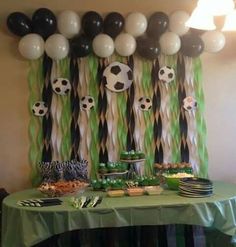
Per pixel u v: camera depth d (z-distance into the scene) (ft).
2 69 12.02
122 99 12.44
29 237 8.27
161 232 10.52
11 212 8.73
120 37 11.92
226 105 12.92
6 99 12.04
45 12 11.44
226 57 12.91
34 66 12.08
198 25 7.86
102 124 12.32
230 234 8.77
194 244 10.36
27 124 12.08
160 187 10.14
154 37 12.25
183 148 12.67
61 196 9.73
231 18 8.07
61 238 10.92
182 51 12.46
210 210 8.73
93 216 8.37
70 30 11.64
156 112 12.57
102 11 12.45
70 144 12.16
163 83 12.63
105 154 12.30
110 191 9.81
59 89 12.07
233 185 10.96
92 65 12.29
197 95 12.78
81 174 11.44
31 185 12.04
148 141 12.51
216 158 12.91
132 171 11.58
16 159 12.05
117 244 10.02
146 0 12.64
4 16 12.01
